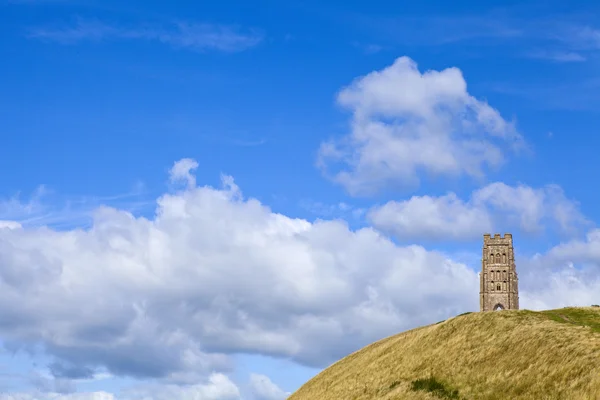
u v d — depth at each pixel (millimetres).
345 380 119562
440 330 115688
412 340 119375
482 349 101875
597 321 103188
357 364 125438
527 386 86938
